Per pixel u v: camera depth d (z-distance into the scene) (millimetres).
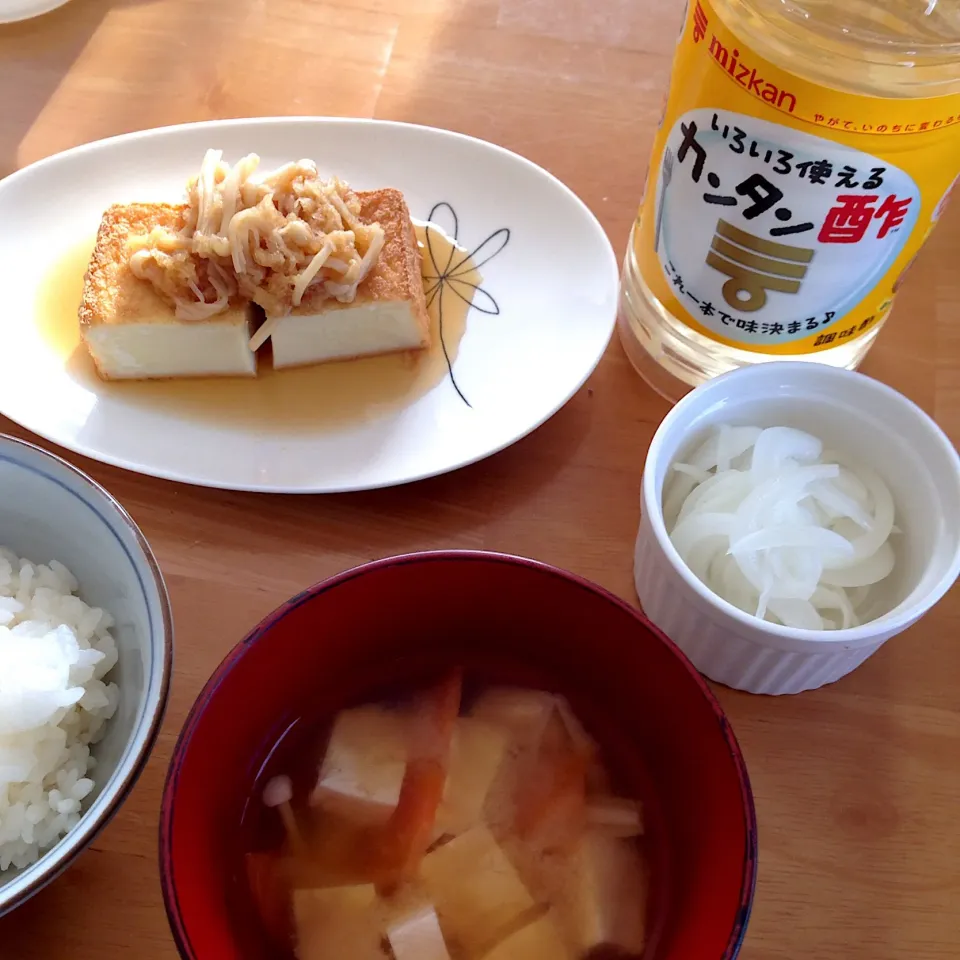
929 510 284
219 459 335
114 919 268
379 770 278
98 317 341
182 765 233
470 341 367
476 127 419
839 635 259
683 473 301
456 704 289
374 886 263
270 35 441
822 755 297
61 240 381
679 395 357
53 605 281
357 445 341
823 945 272
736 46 271
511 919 260
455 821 273
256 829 271
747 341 325
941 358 364
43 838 260
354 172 396
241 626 310
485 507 335
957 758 298
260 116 421
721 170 291
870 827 288
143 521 326
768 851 284
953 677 309
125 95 426
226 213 349
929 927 275
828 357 343
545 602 268
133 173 392
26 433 346
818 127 270
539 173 386
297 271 346
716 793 241
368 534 328
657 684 261
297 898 262
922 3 309
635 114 425
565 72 435
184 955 213
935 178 284
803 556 283
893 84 269
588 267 371
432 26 446
